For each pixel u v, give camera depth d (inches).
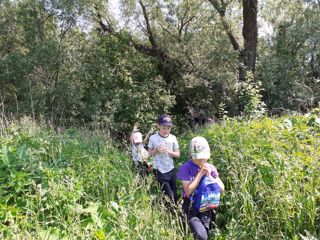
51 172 195.0
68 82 618.8
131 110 685.9
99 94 665.6
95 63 680.4
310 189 163.6
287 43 812.6
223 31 756.6
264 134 235.1
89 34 719.7
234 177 185.3
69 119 605.0
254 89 559.8
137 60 773.3
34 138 262.8
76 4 620.1
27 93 592.7
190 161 172.1
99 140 334.3
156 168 217.3
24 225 157.5
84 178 210.1
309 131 236.1
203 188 163.6
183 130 711.1
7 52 652.1
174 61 797.2
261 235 161.8
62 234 159.9
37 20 615.5
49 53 596.1
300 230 157.8
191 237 153.6
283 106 730.8
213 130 302.0
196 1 753.0
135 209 169.5
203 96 799.7
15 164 195.3
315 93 717.9
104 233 161.2
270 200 168.9
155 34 824.3
